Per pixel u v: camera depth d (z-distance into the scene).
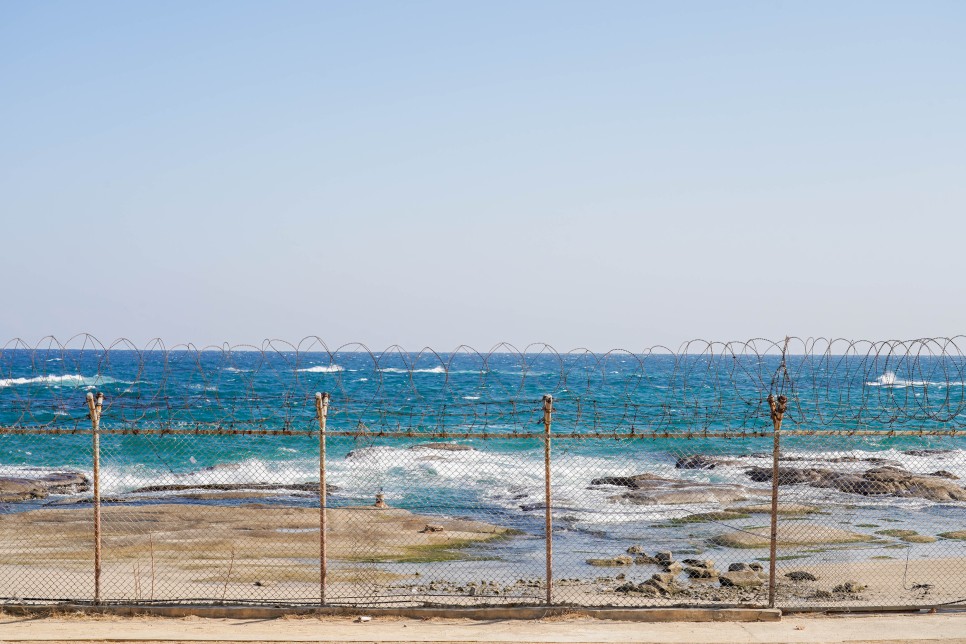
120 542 18.47
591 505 23.78
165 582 15.02
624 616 11.16
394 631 10.59
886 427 34.22
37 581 14.98
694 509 23.34
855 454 32.22
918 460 31.94
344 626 10.80
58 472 27.41
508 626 10.83
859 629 10.75
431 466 29.56
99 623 10.88
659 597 13.95
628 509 23.22
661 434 11.79
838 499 25.20
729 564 17.36
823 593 14.62
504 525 21.14
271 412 31.02
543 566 17.11
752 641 10.23
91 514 21.30
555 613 11.23
